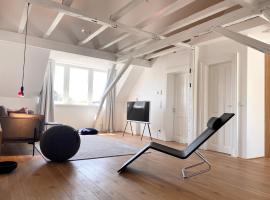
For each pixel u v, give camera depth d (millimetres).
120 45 6238
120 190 2523
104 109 8555
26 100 7129
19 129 4066
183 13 4184
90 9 4043
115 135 7508
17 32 5059
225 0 3365
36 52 5879
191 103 5539
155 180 2920
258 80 4738
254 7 3121
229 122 4863
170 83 6914
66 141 3643
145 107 6805
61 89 7961
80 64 8227
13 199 2172
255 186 2797
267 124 4863
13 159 3797
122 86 8250
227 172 3396
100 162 3775
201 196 2426
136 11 4098
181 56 6324
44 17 4602
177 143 6391
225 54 4934
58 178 2863
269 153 4762
